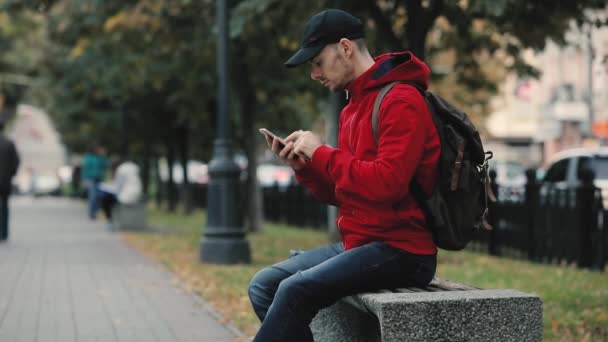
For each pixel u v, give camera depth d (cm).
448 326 371
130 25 1502
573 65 4203
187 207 3012
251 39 1505
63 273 1096
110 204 2061
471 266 1195
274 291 453
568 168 1670
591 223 1188
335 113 1383
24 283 995
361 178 387
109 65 2336
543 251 1290
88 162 2680
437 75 1628
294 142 425
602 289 935
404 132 386
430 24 1162
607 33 2414
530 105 5241
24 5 1472
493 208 1427
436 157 396
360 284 405
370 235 411
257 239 1772
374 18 1197
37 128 6656
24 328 708
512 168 2702
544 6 1162
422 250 408
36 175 6347
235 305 814
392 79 406
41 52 2759
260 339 405
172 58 1795
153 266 1186
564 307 805
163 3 1461
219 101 1247
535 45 1258
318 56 421
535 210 1312
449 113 401
